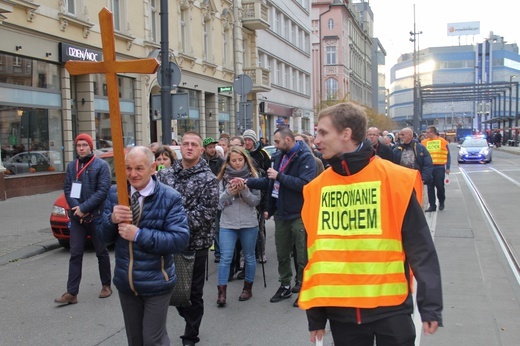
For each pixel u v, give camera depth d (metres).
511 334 4.57
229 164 6.18
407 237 2.50
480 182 18.62
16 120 14.57
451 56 111.81
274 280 6.86
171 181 4.54
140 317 3.43
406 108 121.94
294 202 5.74
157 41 21.45
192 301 4.55
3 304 5.88
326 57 67.81
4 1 13.20
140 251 3.28
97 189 5.85
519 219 10.45
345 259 2.55
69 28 16.16
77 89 17.06
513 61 111.75
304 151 5.76
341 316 2.55
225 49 28.19
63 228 8.58
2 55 13.95
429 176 9.63
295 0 42.53
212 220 4.49
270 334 4.86
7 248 8.63
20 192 14.60
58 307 5.75
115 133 3.03
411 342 2.48
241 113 16.28
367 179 2.59
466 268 6.81
